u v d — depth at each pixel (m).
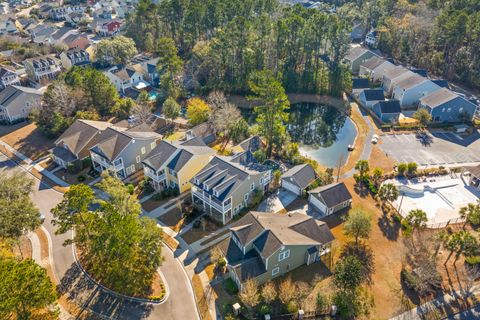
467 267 43.88
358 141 75.50
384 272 44.12
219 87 96.12
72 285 42.00
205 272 44.34
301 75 99.12
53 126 74.31
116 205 45.94
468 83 97.81
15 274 30.14
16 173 55.16
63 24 159.12
